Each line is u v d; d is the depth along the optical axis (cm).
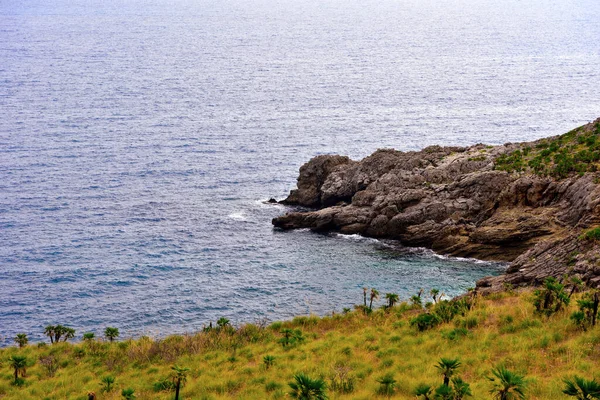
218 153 13975
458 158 9456
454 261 7981
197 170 12656
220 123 16900
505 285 5372
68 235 9219
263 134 15788
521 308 3909
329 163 10506
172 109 18488
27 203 10456
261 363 3606
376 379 2942
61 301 7238
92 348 4522
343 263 8094
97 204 10538
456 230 8338
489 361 3142
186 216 10088
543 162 8500
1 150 13475
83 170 12381
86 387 3522
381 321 4519
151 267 8162
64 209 10262
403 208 8938
